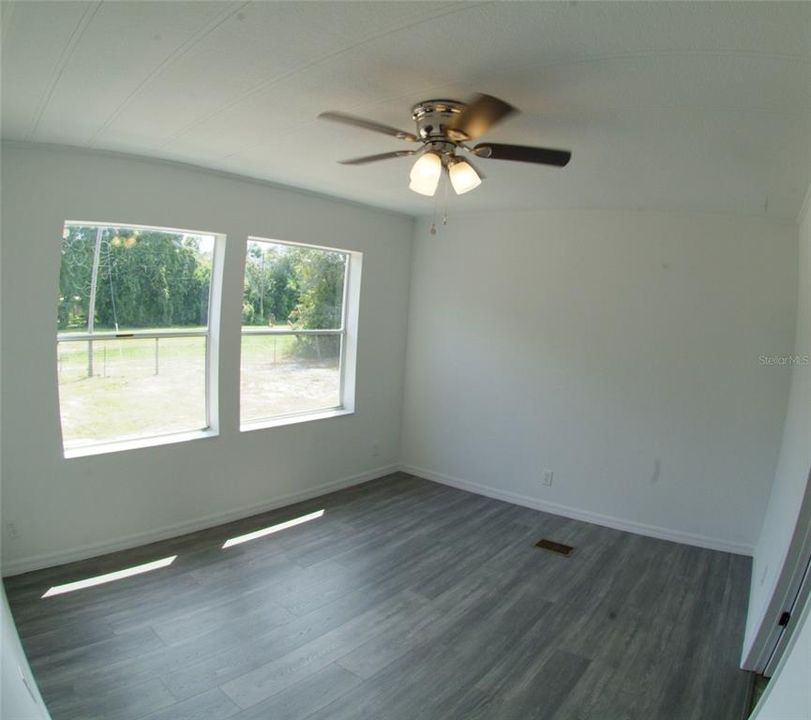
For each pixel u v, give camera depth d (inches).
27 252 111.7
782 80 64.4
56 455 119.7
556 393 172.2
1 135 104.3
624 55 61.7
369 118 90.0
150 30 61.2
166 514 139.6
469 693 89.4
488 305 184.2
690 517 153.7
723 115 76.8
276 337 165.2
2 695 42.9
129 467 131.4
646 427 158.7
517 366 179.2
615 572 134.9
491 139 94.1
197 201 135.6
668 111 77.1
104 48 66.1
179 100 84.4
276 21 58.4
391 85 75.0
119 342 130.8
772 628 94.3
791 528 92.3
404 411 208.1
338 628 106.0
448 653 99.8
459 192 87.1
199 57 68.4
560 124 85.2
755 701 89.8
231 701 85.0
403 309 202.4
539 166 110.4
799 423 111.6
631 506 161.6
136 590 115.5
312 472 175.8
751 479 145.9
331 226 169.3
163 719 80.7
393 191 151.0
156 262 135.6
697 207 141.4
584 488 168.7
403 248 198.5
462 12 54.6
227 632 102.9
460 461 193.8
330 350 183.3
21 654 71.3
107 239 126.8
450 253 192.1
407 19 56.7
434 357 198.4
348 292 185.9
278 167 129.1
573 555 143.8
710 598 123.4
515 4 52.3
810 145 84.4
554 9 52.8
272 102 84.4
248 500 157.9
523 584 127.0
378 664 95.7
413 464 207.0
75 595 112.0
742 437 146.6
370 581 125.3
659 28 55.2
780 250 140.5
